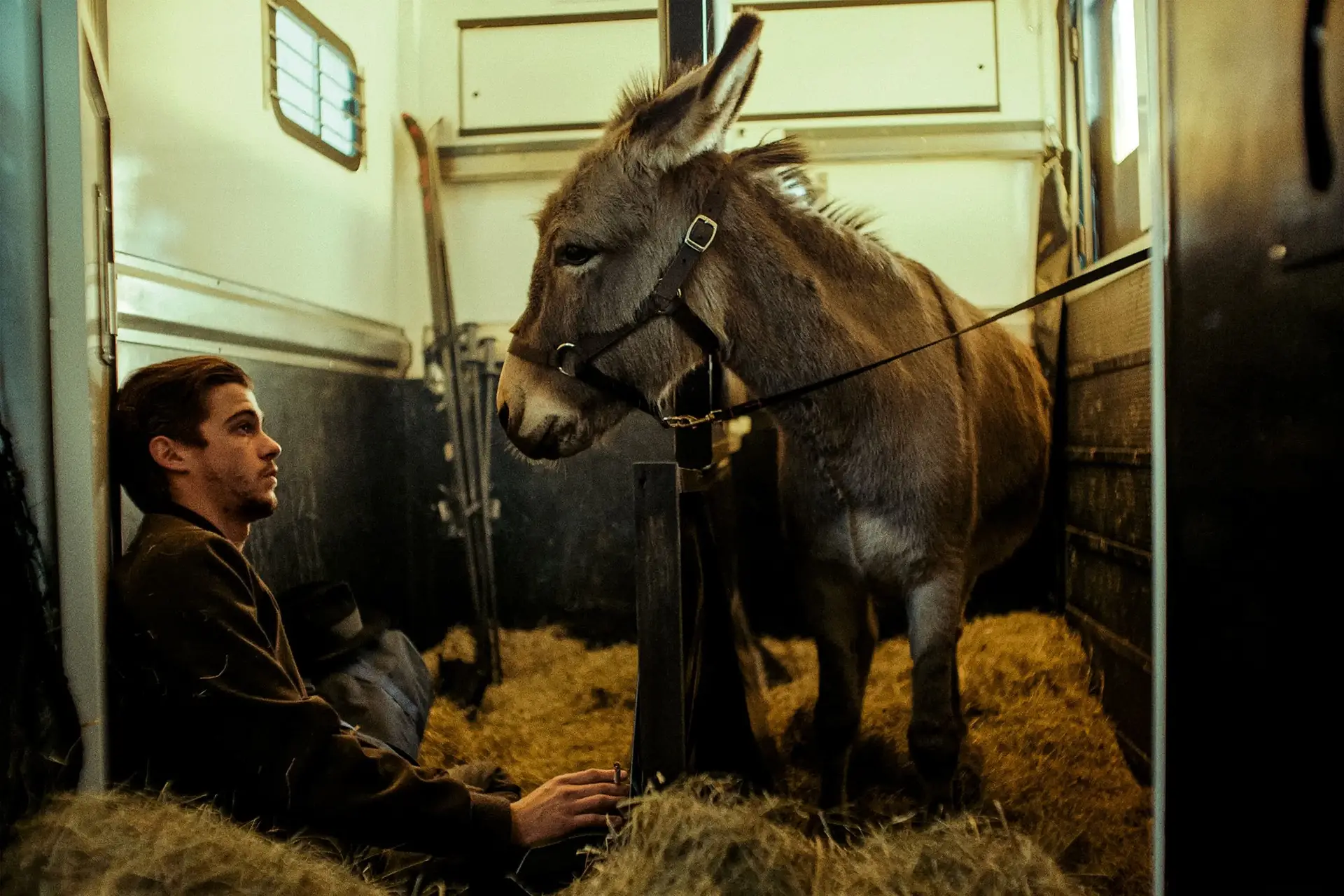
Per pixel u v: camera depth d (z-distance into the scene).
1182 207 1.07
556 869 1.29
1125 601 1.65
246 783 1.14
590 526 2.83
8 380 1.24
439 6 2.85
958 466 1.61
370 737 1.46
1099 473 1.79
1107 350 1.75
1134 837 1.50
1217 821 1.08
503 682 2.67
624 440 2.80
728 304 1.60
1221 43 1.04
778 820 1.40
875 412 1.60
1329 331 1.01
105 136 1.46
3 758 1.19
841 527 1.67
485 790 1.53
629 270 1.58
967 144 2.43
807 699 2.10
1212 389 1.06
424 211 2.87
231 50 2.08
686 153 1.53
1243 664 1.06
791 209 1.64
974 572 1.75
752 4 2.48
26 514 1.23
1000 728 1.78
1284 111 1.00
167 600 1.15
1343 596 1.03
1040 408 1.98
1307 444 1.03
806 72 2.49
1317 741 1.04
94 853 1.06
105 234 1.40
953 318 1.75
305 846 1.18
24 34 1.24
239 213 2.09
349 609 1.82
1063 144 2.12
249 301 2.10
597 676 2.63
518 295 2.87
